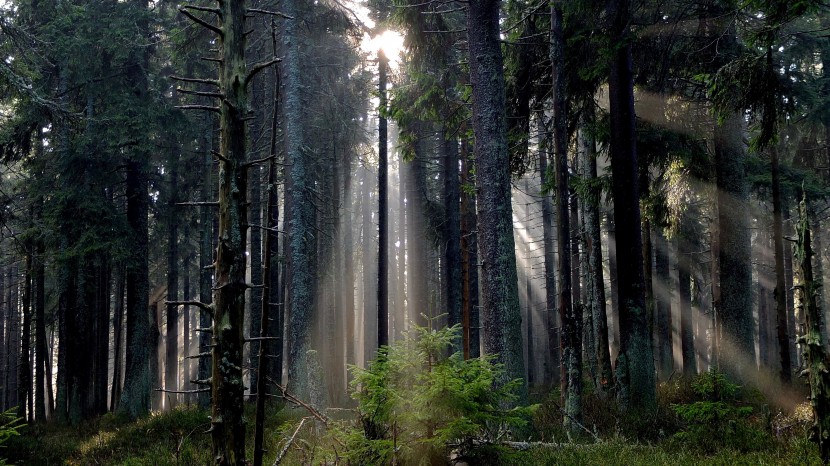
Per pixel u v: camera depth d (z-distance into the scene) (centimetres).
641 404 1116
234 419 475
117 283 2769
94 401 2369
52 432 1788
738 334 1391
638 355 1143
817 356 610
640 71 1374
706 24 1283
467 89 1370
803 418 880
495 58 1097
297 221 1502
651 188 1730
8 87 1434
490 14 1104
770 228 2328
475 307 2108
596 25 1155
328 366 2536
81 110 2014
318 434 842
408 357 609
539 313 3388
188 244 2892
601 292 1512
